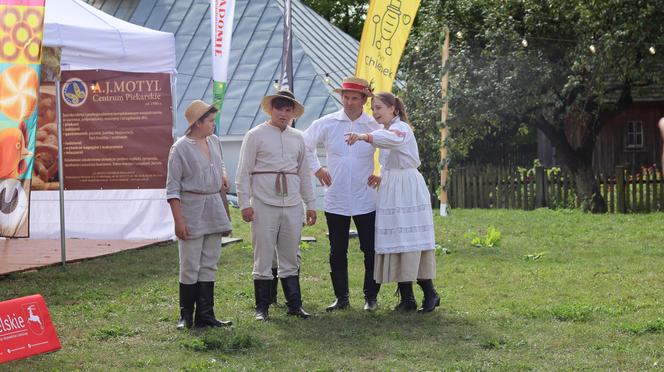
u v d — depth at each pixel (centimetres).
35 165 1473
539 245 1430
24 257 1268
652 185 2130
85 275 1122
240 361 699
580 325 812
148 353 726
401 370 668
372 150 929
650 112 3169
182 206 809
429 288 891
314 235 1552
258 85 2616
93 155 1468
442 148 1964
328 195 923
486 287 1025
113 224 1481
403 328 815
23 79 923
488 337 770
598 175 2202
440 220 1888
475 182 2383
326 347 743
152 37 1368
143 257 1286
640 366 670
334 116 931
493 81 2156
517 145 3494
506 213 2112
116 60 1323
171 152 809
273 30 2752
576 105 2192
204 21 2847
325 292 1009
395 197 880
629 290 986
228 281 1066
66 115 1462
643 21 2005
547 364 680
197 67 2709
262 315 857
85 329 817
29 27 912
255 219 859
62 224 1210
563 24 2108
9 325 652
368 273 921
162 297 967
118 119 1456
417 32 2591
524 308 888
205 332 795
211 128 818
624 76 2112
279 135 869
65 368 680
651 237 1515
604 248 1374
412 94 2284
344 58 2983
